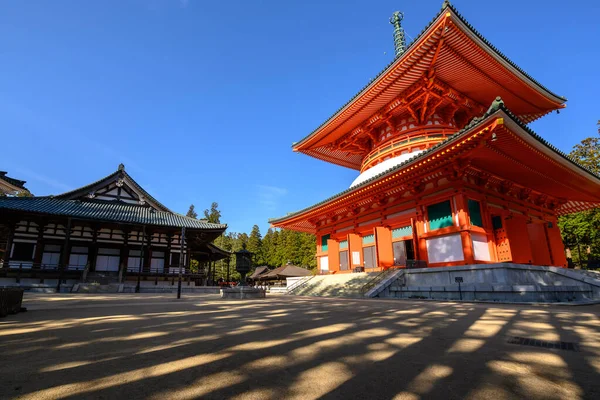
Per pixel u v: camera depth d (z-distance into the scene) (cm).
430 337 516
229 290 1559
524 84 2225
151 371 339
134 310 949
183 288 2830
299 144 3103
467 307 1004
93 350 431
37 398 263
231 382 307
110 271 3172
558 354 409
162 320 720
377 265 2106
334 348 441
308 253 6856
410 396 274
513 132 1388
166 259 3447
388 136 2634
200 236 3719
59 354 409
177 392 280
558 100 2492
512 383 304
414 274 1716
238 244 8631
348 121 2672
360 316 780
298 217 2884
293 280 2619
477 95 2370
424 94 2228
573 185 2078
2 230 3238
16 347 448
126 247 3278
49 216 2872
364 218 2420
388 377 322
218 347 448
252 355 405
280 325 639
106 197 3612
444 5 1630
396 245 2152
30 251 2922
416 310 912
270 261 7700
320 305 1100
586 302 1238
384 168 2492
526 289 1218
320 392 282
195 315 815
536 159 1666
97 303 1255
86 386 293
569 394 277
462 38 1794
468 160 1636
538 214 2322
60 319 740
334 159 3506
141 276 3178
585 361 377
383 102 2430
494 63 2008
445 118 2512
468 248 1642
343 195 2277
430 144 2373
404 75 2097
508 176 1928
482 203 1822
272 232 9381
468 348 441
